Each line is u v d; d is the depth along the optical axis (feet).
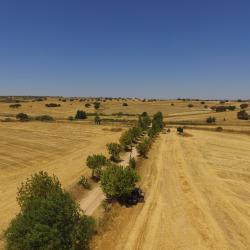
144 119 439.22
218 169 229.45
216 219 136.46
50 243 75.15
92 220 96.78
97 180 173.88
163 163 241.14
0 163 210.59
